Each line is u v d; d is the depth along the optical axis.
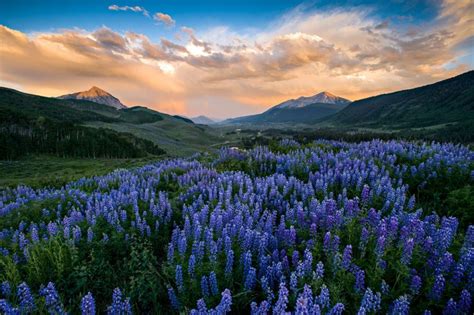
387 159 12.59
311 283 4.91
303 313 3.93
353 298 4.90
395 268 5.05
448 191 9.84
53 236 7.81
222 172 14.06
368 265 5.43
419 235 5.64
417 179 10.73
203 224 8.02
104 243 7.46
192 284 5.52
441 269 4.88
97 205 9.81
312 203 7.97
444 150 13.27
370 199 8.73
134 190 12.22
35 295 5.35
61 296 5.69
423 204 9.41
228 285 5.58
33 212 11.17
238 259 6.40
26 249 6.71
